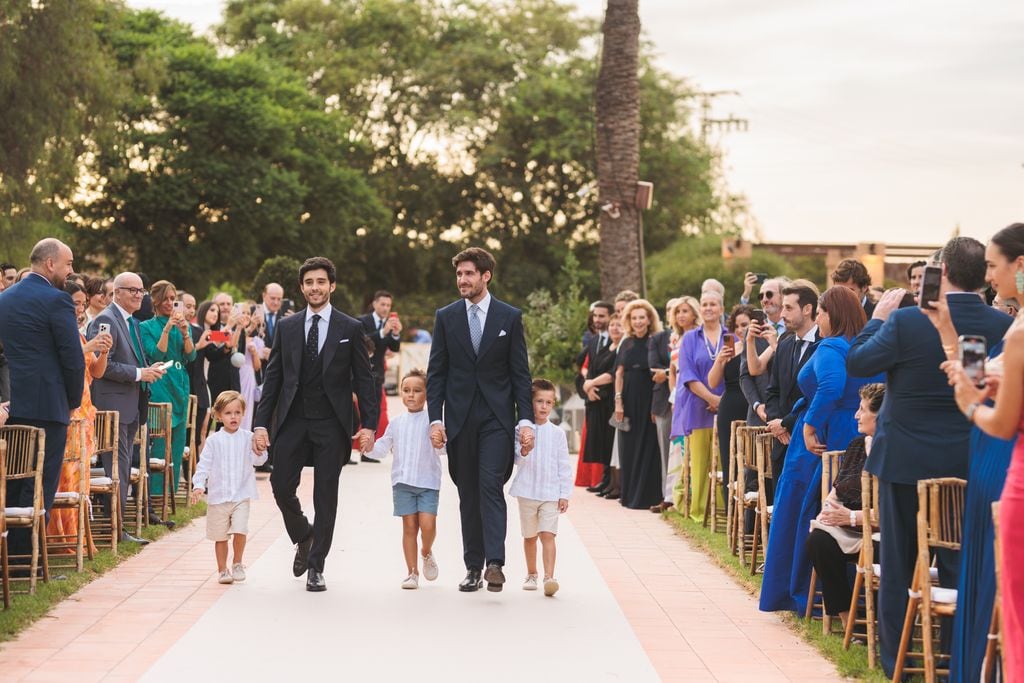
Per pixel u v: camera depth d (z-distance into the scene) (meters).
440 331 9.54
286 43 59.34
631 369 15.16
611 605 9.23
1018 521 5.51
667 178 57.94
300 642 7.89
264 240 50.38
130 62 47.28
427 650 7.76
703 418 13.52
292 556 11.09
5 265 12.12
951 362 5.75
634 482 15.08
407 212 59.94
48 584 9.35
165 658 7.45
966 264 7.07
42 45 31.75
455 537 12.17
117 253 47.97
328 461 9.47
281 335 9.52
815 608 9.05
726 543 11.92
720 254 51.41
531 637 8.16
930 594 6.89
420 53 58.78
